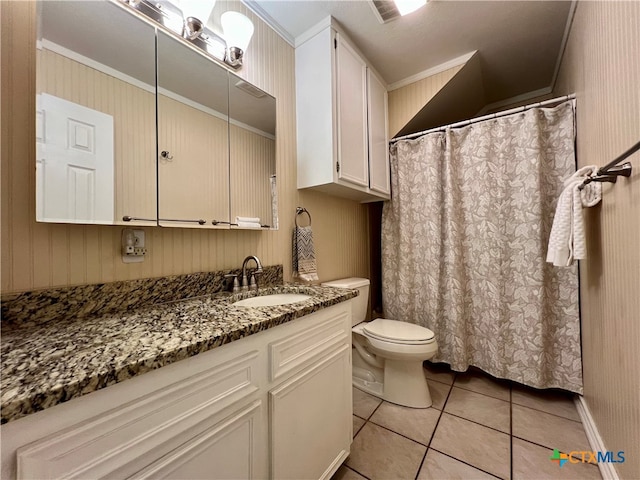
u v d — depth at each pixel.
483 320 1.82
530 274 1.64
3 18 0.72
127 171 0.91
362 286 2.01
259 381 0.76
